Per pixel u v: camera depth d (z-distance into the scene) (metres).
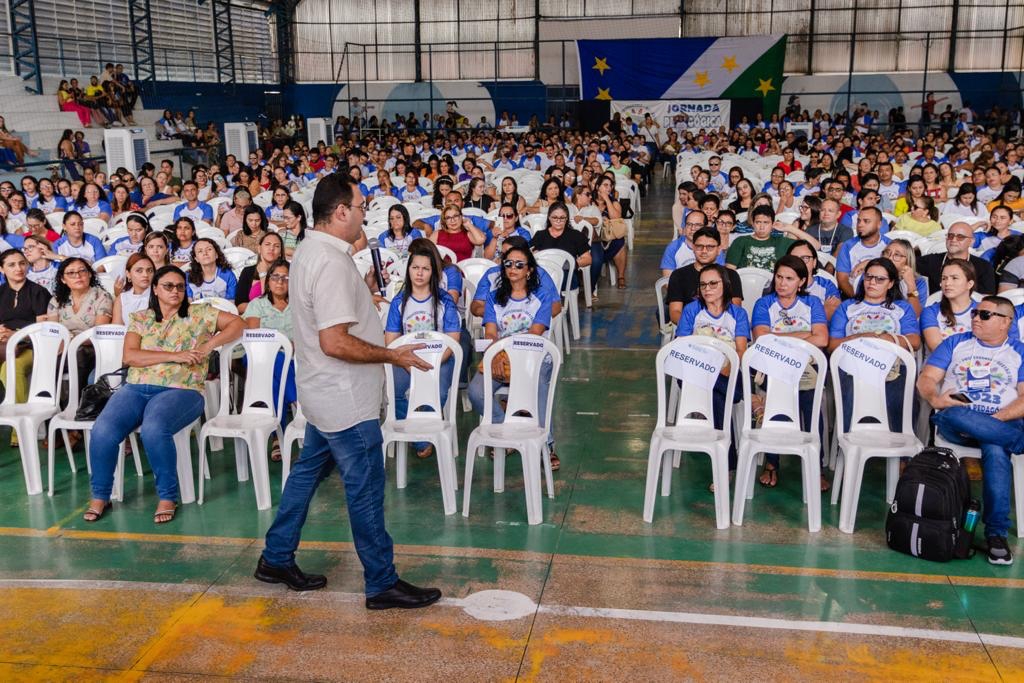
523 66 29.42
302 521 3.96
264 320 5.77
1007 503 4.19
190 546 4.45
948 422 4.41
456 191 9.33
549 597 3.90
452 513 4.78
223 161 22.67
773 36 26.12
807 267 5.54
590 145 20.09
